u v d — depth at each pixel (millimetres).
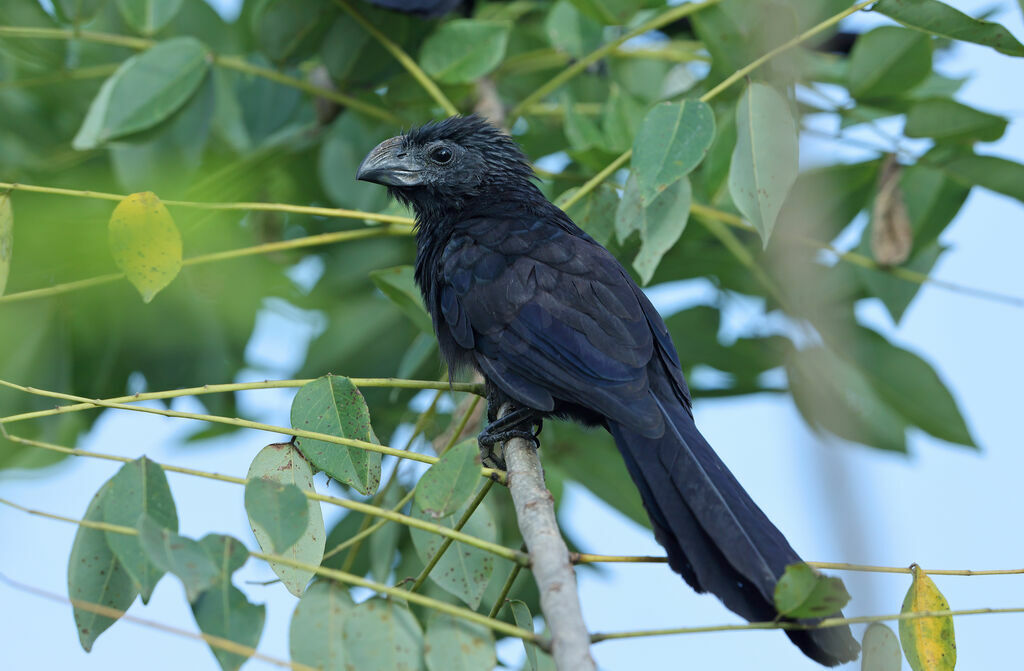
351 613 5371
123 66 8859
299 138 10039
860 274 8867
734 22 8398
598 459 9820
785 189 7031
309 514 5727
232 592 5074
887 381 8945
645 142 7148
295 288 10672
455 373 8188
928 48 8500
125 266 6934
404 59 9258
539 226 8391
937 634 5449
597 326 7488
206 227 9508
